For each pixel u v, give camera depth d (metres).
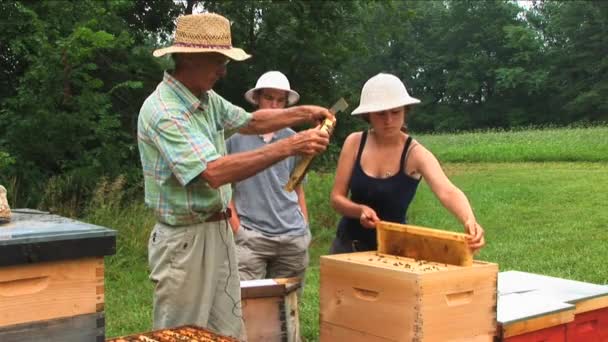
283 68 14.98
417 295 2.67
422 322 2.68
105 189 9.02
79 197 9.13
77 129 9.34
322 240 9.64
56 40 9.19
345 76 16.31
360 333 2.95
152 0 13.80
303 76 15.26
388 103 3.38
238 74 14.40
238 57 2.92
